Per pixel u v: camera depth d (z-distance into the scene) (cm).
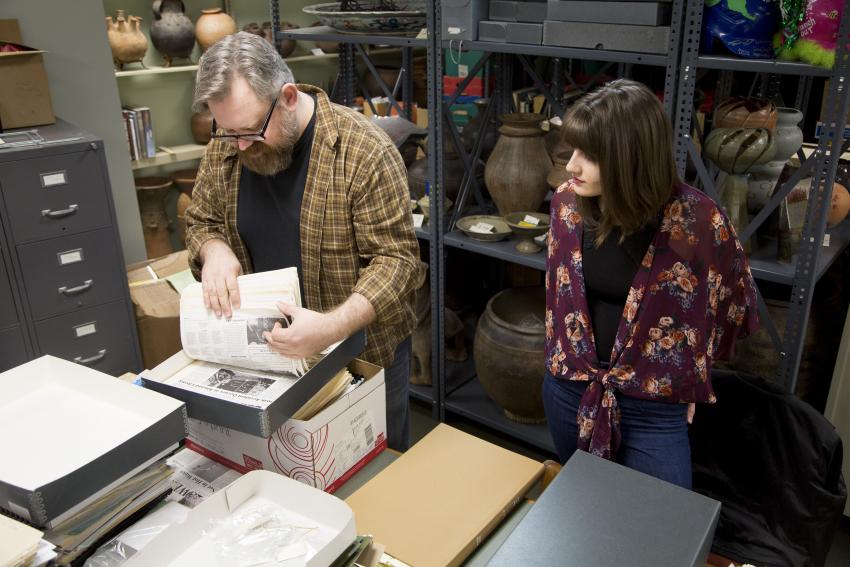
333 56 459
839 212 215
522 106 306
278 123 143
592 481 107
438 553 111
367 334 169
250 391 117
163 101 410
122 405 115
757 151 188
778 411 184
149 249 396
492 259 343
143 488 110
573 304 161
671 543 95
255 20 441
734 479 193
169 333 300
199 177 176
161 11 377
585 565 92
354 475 132
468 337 332
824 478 178
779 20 181
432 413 309
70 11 301
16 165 249
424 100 426
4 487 93
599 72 283
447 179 284
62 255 268
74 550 100
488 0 235
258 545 100
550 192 304
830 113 174
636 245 151
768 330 201
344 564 101
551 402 177
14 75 270
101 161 268
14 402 117
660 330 152
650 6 195
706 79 341
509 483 126
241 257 177
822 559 184
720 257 149
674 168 142
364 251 160
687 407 164
